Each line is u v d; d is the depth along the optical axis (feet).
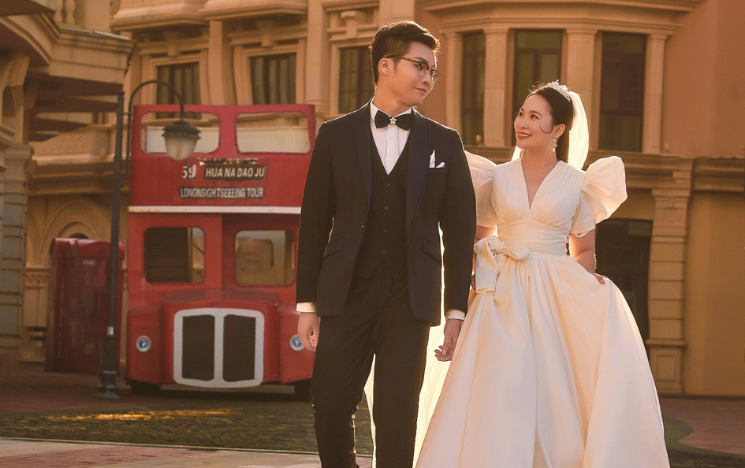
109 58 76.95
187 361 57.26
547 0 85.10
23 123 77.82
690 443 40.50
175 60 105.29
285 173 58.65
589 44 85.76
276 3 95.55
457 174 16.66
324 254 16.43
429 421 18.08
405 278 16.19
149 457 28.89
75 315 86.12
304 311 16.60
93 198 109.29
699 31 87.30
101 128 108.06
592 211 19.48
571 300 18.38
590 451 17.42
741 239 87.92
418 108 88.69
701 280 87.61
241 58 101.14
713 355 87.45
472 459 17.03
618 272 88.38
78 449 30.66
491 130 86.17
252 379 57.16
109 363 57.98
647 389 17.90
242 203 58.54
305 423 43.60
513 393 17.17
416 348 16.12
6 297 77.05
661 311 87.92
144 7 104.63
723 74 86.89
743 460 33.94
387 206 16.24
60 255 87.25
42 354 110.42
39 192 112.47
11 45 67.31
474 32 87.76
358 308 16.15
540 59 86.33
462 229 16.66
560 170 19.12
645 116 87.66
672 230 87.81
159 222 59.06
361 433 41.68
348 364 16.19
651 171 87.10
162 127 60.29
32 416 43.04
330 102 95.30
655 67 87.51
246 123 59.62
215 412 48.44
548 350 17.99
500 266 18.53
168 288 58.54
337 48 94.94
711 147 86.94
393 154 16.39
